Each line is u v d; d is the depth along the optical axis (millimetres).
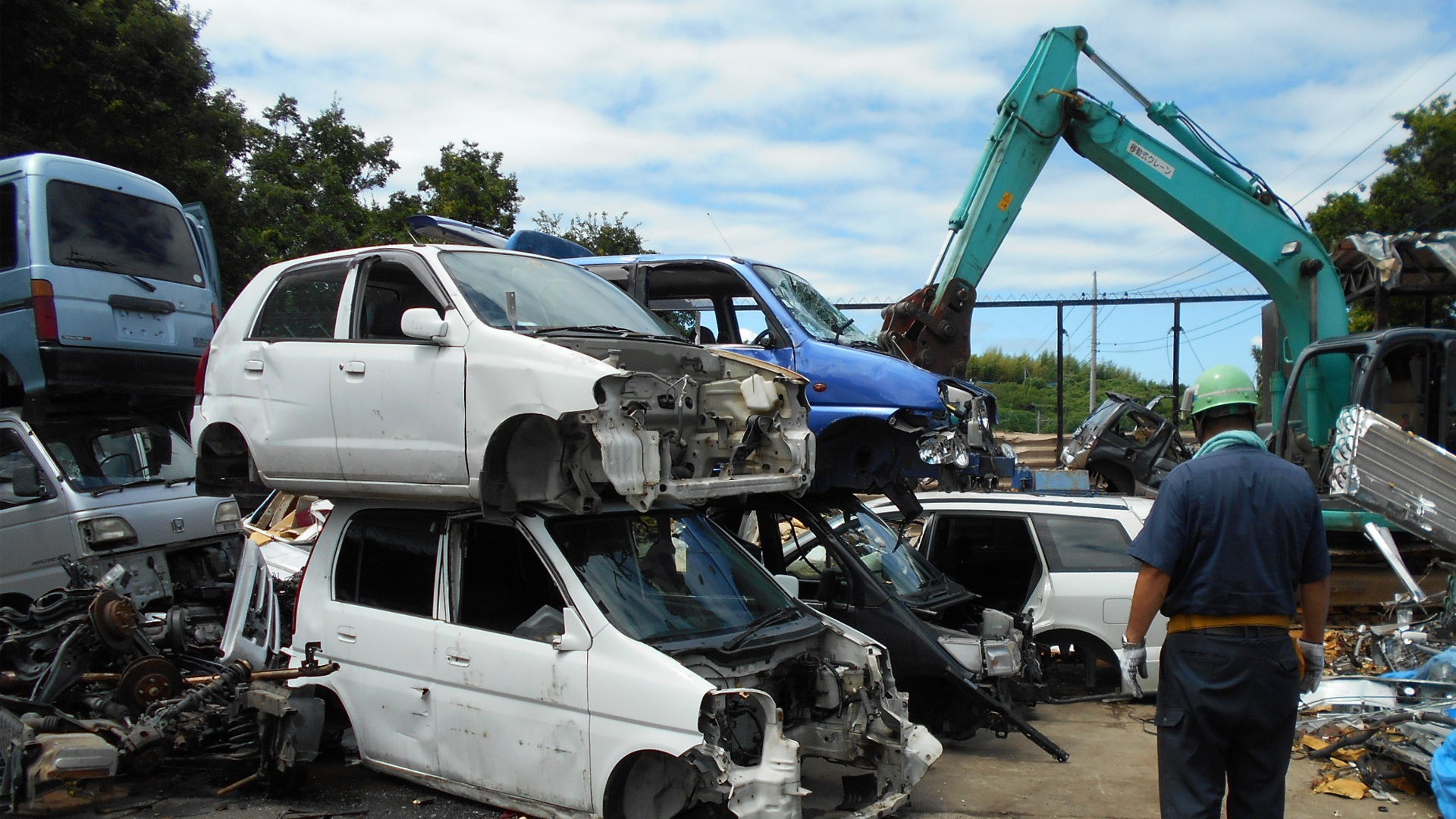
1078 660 8742
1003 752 6777
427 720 5262
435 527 5512
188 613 7113
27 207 8953
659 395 5293
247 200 19078
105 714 5750
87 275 9164
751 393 5754
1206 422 4312
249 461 6273
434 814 5309
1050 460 20641
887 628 6484
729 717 4824
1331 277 12086
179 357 9891
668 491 5027
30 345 8820
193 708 5742
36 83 14305
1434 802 5758
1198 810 3916
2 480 7477
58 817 5348
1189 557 3967
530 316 5629
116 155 15203
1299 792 5930
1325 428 11242
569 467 5000
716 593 5395
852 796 5422
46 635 5980
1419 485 7617
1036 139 12039
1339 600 10289
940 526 8617
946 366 11391
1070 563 7992
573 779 4688
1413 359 10602
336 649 5719
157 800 5680
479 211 23062
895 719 5234
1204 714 3898
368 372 5508
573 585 4879
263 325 6203
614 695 4566
